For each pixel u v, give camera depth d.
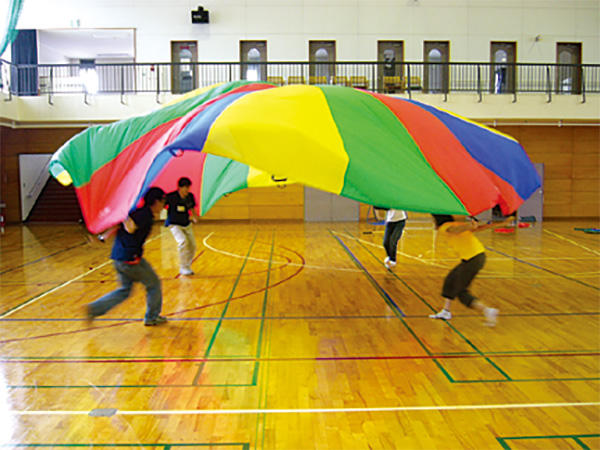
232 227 16.62
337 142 4.99
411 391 3.85
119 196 5.66
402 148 5.31
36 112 16.03
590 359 4.51
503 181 5.62
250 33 18.59
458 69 18.80
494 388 3.90
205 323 5.67
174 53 18.72
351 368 4.32
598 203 19.02
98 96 16.03
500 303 6.52
